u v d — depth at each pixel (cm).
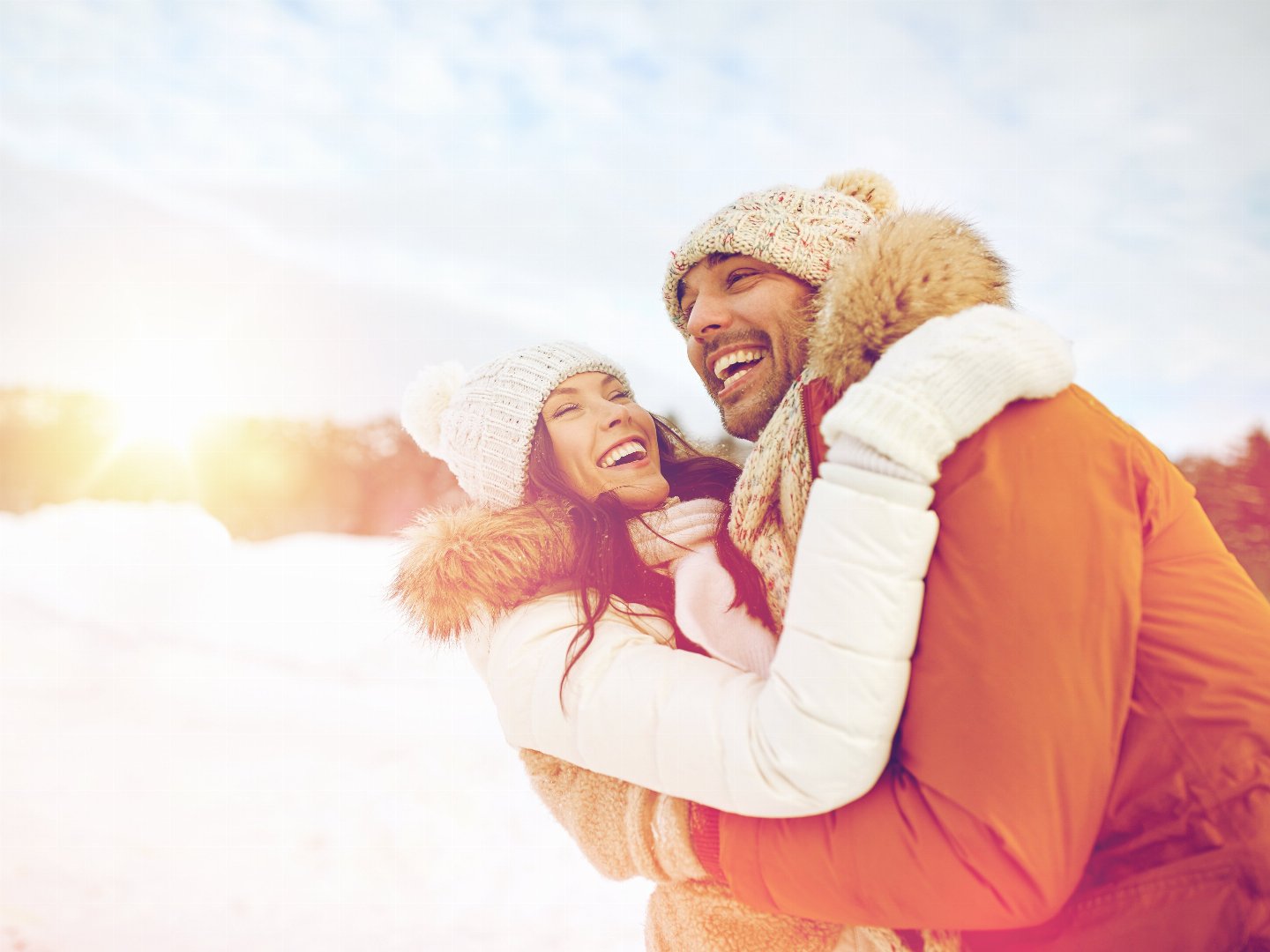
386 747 647
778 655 110
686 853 126
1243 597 111
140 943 369
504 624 143
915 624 105
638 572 150
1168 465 118
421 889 435
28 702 736
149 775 584
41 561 1120
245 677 811
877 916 106
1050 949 108
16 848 460
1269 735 101
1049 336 108
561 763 141
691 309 162
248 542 1677
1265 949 98
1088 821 97
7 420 1933
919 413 103
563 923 403
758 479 136
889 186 162
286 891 427
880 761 105
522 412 175
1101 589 100
